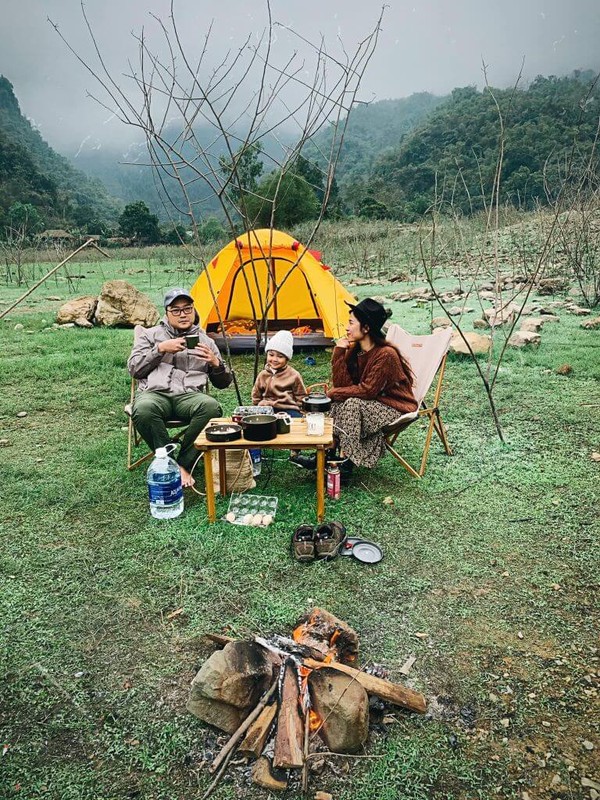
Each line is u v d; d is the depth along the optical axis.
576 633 2.49
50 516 3.58
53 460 4.48
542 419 5.15
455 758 1.90
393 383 4.02
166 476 3.50
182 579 2.90
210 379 4.48
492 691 2.18
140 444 4.77
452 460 4.36
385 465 4.31
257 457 4.17
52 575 2.95
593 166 8.95
